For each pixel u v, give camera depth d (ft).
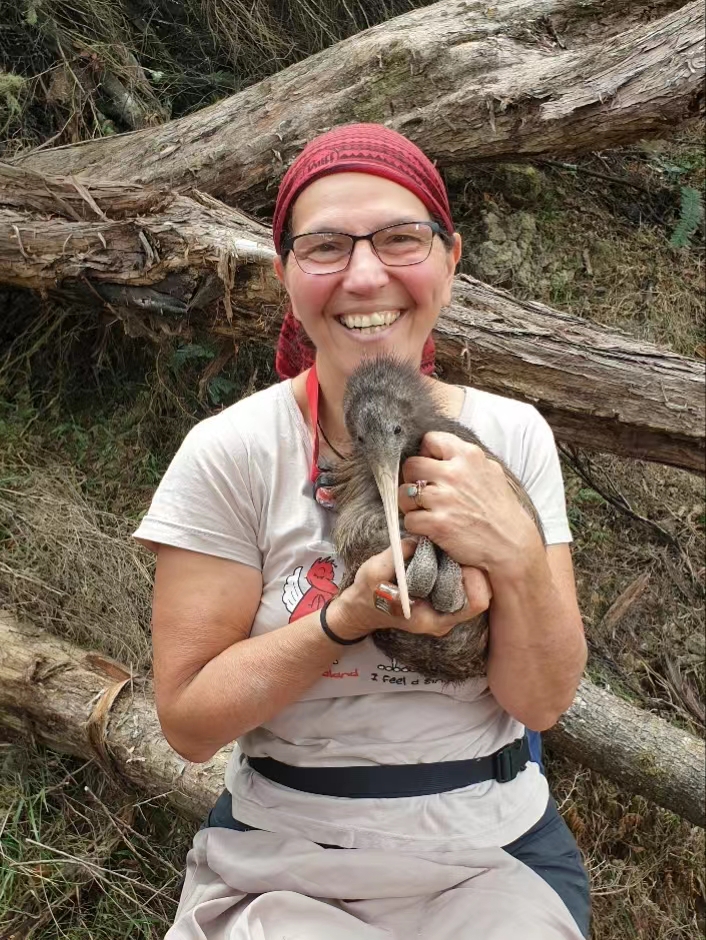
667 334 5.79
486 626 2.11
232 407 2.31
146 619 4.17
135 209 4.29
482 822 2.13
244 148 4.84
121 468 5.02
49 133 5.74
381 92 4.75
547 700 2.15
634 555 5.09
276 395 2.28
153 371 5.27
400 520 2.09
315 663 2.02
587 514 5.17
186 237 4.02
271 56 6.01
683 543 5.20
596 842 3.91
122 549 4.41
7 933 3.11
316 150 2.17
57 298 4.54
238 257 3.92
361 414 2.13
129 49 5.81
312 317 2.23
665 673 4.76
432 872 2.05
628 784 3.83
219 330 4.17
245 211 4.99
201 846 2.25
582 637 2.20
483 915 2.00
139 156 5.04
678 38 4.10
